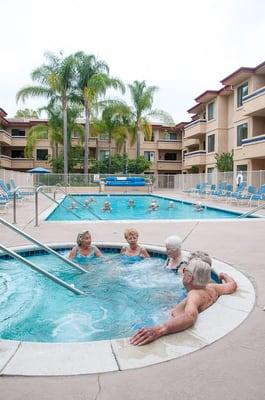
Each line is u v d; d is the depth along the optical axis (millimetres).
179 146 51688
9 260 6773
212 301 3828
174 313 3799
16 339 3799
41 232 9102
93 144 47438
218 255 6484
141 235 8750
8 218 12188
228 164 31797
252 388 2318
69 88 35438
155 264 6309
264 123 27547
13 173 27016
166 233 9070
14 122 47719
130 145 43406
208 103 37000
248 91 28281
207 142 37375
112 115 39688
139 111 40969
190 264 3863
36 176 34062
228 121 34594
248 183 24375
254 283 4719
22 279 5840
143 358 2680
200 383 2371
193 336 3049
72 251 6586
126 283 5508
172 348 2838
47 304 4793
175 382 2381
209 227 10195
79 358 2676
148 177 37844
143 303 4742
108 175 37062
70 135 38250
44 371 2498
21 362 2613
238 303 3857
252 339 3016
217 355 2742
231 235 8766
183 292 5070
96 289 5281
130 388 2311
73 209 19328
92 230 9531
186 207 21375
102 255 6746
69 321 4254
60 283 4910
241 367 2576
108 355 2721
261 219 12125
